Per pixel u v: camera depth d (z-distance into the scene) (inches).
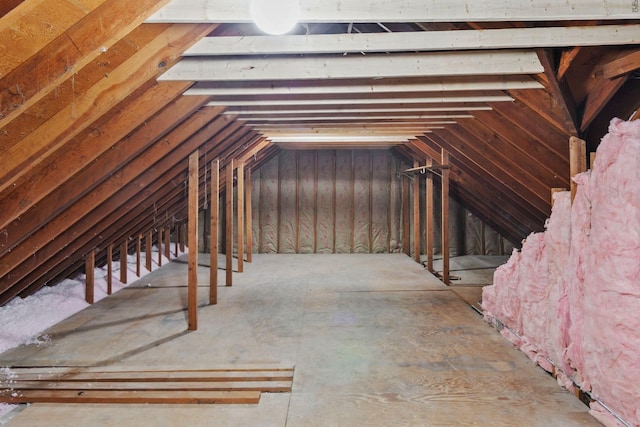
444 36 81.4
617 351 77.9
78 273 194.9
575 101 104.5
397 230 333.4
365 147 300.8
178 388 97.9
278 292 198.8
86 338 133.7
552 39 80.2
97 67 68.5
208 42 81.2
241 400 92.3
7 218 79.4
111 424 83.6
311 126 166.1
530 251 117.6
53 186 82.4
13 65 50.9
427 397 93.4
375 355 118.3
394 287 208.8
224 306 173.3
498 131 138.4
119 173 112.4
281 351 121.6
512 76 104.7
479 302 177.0
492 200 238.8
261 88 107.0
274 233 334.0
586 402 89.2
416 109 133.8
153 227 235.8
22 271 122.6
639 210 73.4
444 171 211.2
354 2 65.9
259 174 332.5
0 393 95.2
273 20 63.3
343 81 109.1
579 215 90.7
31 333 135.9
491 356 117.0
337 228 333.7
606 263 80.3
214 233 176.6
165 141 116.6
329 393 95.9
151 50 72.9
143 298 188.5
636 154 73.7
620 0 66.7
